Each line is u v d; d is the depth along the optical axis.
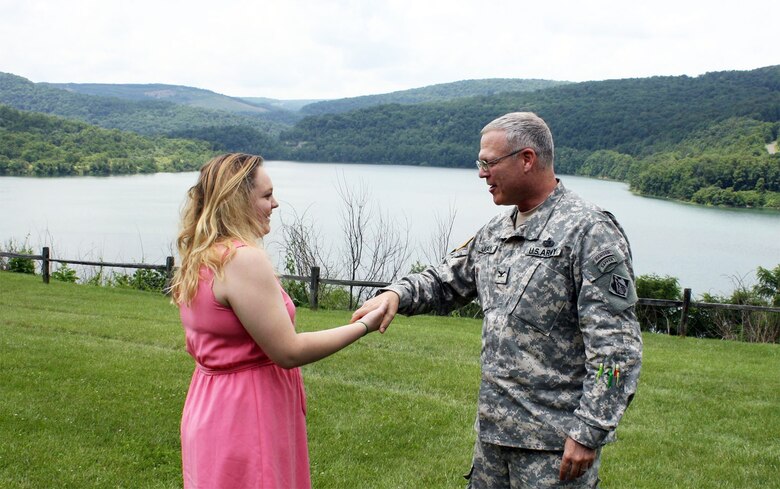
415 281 2.96
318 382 7.17
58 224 58.19
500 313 2.65
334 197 72.06
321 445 5.43
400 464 5.17
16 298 13.21
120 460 4.99
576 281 2.53
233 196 2.39
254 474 2.36
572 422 2.47
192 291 2.38
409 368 8.06
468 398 6.93
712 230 60.38
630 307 2.46
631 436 6.01
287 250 17.66
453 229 45.81
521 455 2.61
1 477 4.57
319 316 13.09
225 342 2.39
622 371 2.41
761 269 16.61
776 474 5.20
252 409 2.38
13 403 5.97
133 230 55.56
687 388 7.94
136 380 6.93
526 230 2.66
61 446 5.14
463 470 5.08
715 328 14.47
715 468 5.29
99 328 9.94
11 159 119.00
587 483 2.54
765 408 7.09
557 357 2.58
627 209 73.69
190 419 2.45
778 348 12.28
